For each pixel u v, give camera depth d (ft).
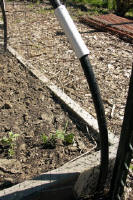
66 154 7.58
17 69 11.84
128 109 5.32
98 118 5.54
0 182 6.79
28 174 6.97
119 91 10.81
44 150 7.71
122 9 22.22
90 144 7.95
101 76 11.87
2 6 12.25
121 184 6.14
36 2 24.36
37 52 13.89
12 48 13.71
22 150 7.73
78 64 12.82
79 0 25.05
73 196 6.79
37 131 8.41
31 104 9.64
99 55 13.87
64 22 5.10
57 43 15.12
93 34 16.69
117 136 8.21
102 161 6.02
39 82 10.86
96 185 6.81
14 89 10.43
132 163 7.79
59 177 6.48
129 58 13.65
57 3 5.14
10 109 9.36
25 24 18.15
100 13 22.16
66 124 8.50
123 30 16.52
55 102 9.76
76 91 10.67
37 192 6.27
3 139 7.75
